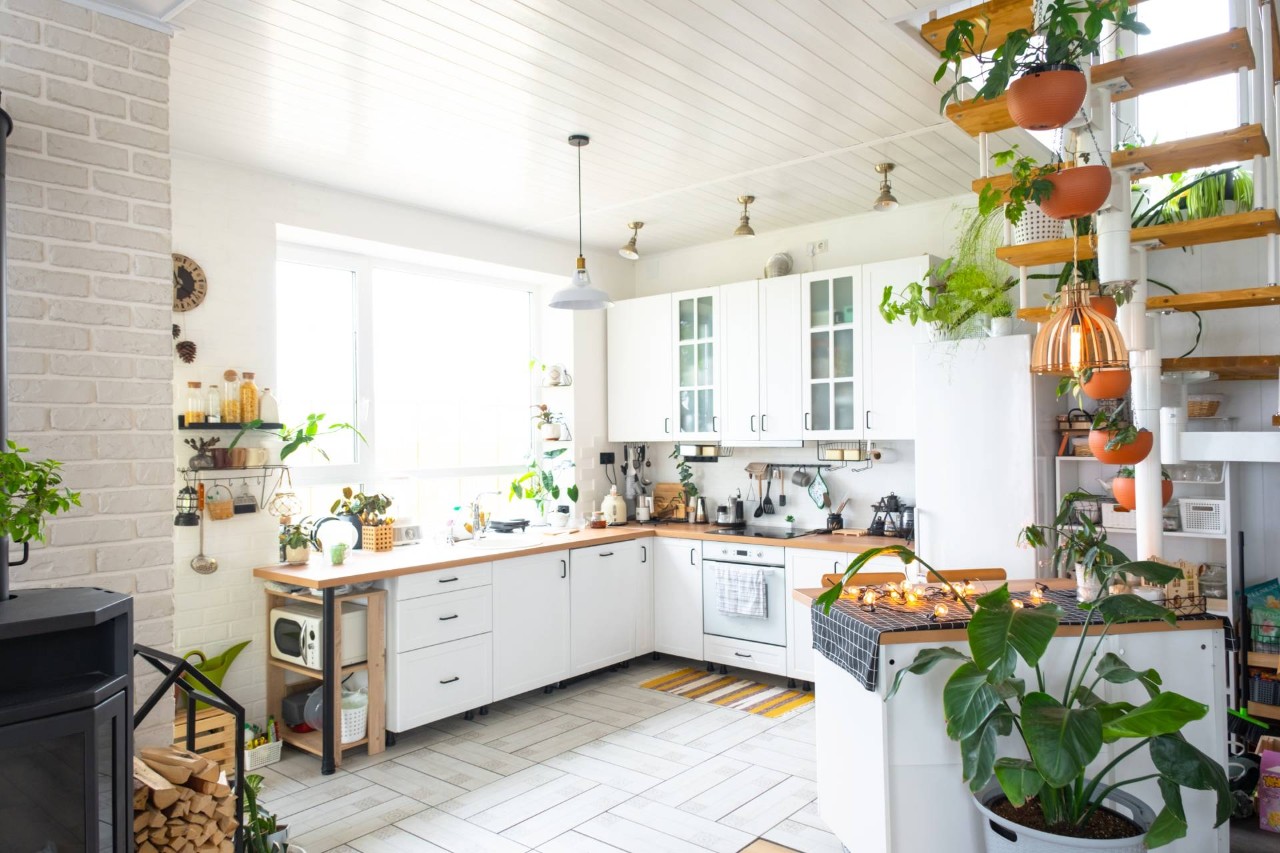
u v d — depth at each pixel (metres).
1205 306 3.11
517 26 2.80
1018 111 2.18
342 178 4.35
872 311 4.80
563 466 5.86
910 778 2.51
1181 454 3.28
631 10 2.71
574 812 3.33
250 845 2.53
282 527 4.22
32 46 2.33
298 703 4.08
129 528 2.49
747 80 3.25
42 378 2.34
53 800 1.67
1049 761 2.03
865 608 2.83
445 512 5.38
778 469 5.57
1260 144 2.69
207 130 3.67
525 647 4.66
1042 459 4.02
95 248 2.45
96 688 1.74
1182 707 2.04
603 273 6.12
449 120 3.60
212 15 2.69
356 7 2.66
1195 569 3.88
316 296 4.78
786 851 3.00
